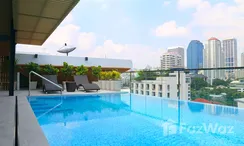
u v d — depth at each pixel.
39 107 6.67
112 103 7.62
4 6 7.50
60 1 5.67
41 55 13.21
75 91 10.55
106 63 15.32
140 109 6.35
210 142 3.36
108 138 3.50
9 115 3.81
